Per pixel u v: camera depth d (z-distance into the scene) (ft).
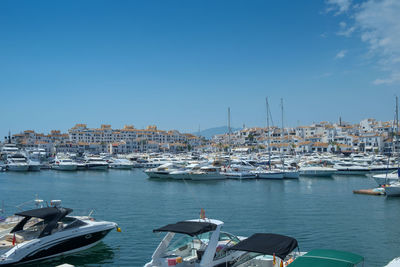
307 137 599.57
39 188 184.24
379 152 479.82
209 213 114.62
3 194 159.84
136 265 66.90
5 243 64.28
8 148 471.62
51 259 67.15
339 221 101.81
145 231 89.92
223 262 52.39
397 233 88.38
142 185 201.67
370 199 144.46
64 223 71.36
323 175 248.32
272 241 49.47
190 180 225.97
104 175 271.90
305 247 77.20
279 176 230.48
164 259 50.85
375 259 70.03
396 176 177.06
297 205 130.52
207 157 369.50
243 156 361.51
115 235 85.81
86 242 71.82
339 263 41.01
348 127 626.23
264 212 116.37
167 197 152.25
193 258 52.75
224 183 212.43
